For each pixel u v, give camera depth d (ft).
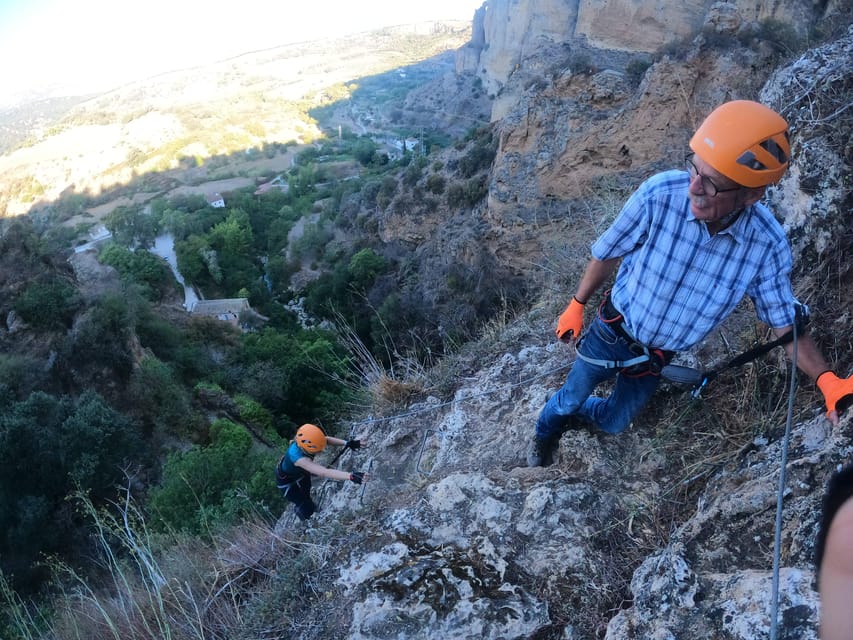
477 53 350.43
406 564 9.27
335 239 147.02
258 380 74.13
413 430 14.03
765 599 5.98
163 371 64.13
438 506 10.29
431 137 309.42
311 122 474.49
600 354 8.53
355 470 13.74
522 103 66.85
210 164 361.30
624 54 84.69
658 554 7.83
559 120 63.57
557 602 8.28
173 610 11.46
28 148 477.36
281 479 12.74
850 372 8.26
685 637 6.45
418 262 89.81
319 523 12.29
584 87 63.05
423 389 15.34
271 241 183.32
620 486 9.55
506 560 8.93
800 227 10.20
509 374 13.87
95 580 18.83
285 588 10.04
